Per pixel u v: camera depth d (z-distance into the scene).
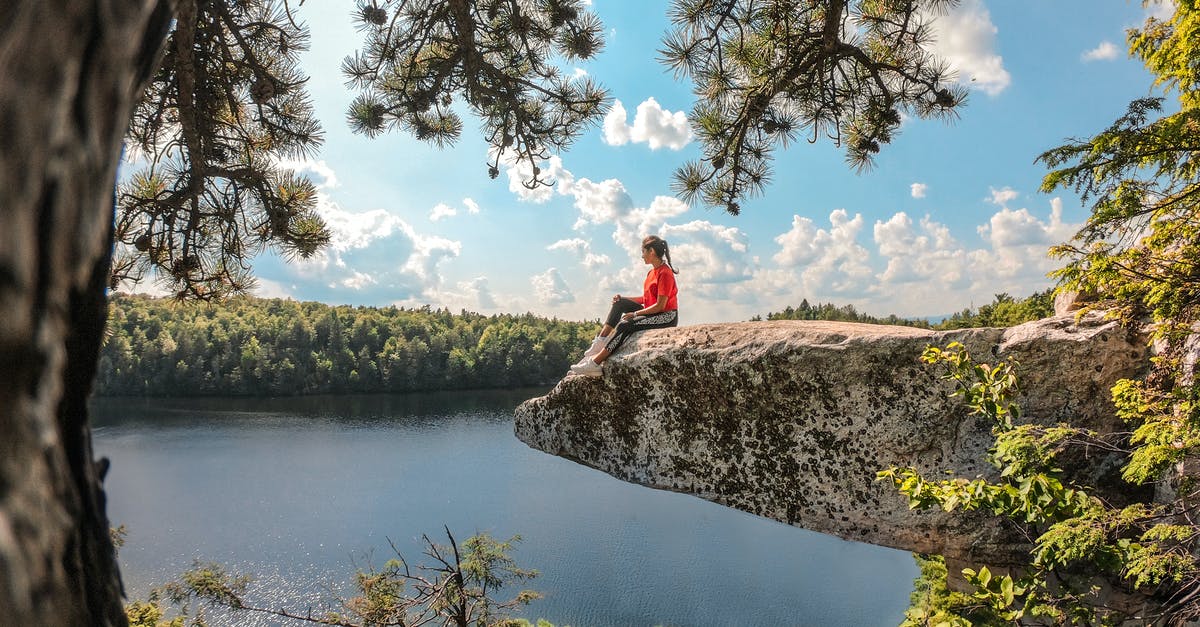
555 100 5.29
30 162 0.23
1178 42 2.82
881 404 4.36
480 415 79.31
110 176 0.29
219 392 93.69
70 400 0.39
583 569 31.84
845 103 5.29
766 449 4.75
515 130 5.45
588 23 5.02
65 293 0.26
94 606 0.34
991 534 4.08
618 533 38.19
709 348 4.95
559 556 33.69
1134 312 3.04
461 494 45.00
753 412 4.77
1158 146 2.59
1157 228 2.74
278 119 5.04
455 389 104.69
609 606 27.47
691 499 49.38
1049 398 4.00
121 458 52.62
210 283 5.36
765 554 35.22
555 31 5.07
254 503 41.19
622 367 5.32
